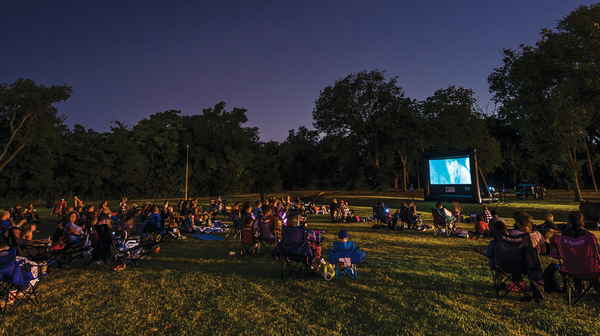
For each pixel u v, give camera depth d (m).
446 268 6.59
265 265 6.91
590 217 12.93
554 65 26.34
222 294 5.02
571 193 39.91
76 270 6.47
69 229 7.28
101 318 4.16
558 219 18.22
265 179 58.59
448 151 22.59
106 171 45.06
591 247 4.35
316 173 62.19
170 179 49.12
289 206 17.97
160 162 50.75
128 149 47.66
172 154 50.41
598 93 24.50
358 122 46.47
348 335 3.65
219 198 21.80
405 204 13.20
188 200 15.42
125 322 4.03
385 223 13.49
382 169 44.62
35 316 4.25
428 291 5.11
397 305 4.53
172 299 4.81
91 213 7.46
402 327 3.84
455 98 50.47
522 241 4.67
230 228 13.01
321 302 4.67
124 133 47.91
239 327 3.85
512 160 52.81
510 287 4.85
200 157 51.91
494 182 56.25
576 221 4.80
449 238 10.59
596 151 41.94
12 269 4.47
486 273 6.19
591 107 25.77
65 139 45.97
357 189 49.25
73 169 44.94
